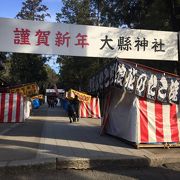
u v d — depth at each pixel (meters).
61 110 54.25
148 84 13.49
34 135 17.20
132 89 13.42
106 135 17.05
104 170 10.56
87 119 31.17
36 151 12.24
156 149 13.10
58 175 9.81
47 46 14.23
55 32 14.30
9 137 16.36
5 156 11.30
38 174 9.89
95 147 13.20
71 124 24.62
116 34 14.77
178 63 21.92
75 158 10.79
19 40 14.09
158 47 15.20
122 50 14.80
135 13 26.70
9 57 55.12
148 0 24.75
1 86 35.56
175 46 15.35
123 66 13.55
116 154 11.69
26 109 30.92
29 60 55.59
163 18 22.70
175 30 21.28
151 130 13.36
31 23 14.17
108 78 14.66
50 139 15.58
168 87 13.68
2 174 9.91
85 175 9.87
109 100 16.67
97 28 14.62
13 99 26.12
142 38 15.04
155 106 13.55
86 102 33.81
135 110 13.34
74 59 55.97
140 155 11.59
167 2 21.52
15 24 14.09
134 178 9.57
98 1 29.12
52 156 11.19
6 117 25.97
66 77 67.62
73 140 15.22
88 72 54.53
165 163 11.35
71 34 14.41
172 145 13.52
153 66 23.45
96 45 14.61
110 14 27.58
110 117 16.70
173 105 13.77
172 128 13.65
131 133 13.44
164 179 9.48
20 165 10.16
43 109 58.75
